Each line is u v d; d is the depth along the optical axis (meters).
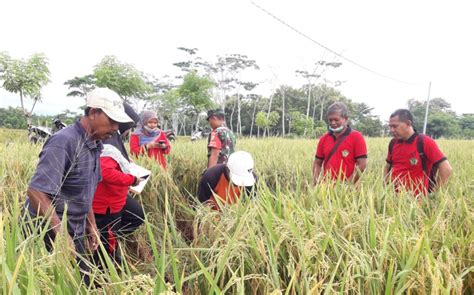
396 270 2.02
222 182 3.53
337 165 4.66
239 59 67.75
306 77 57.78
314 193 2.95
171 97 45.59
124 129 3.75
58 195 2.53
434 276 1.76
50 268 1.74
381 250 2.00
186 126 76.31
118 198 3.52
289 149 9.79
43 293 1.60
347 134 4.64
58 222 2.41
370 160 8.00
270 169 5.98
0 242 1.45
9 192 3.48
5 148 5.24
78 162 2.55
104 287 1.76
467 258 2.23
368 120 64.06
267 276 1.87
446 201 2.78
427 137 4.12
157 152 5.78
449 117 62.66
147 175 3.80
